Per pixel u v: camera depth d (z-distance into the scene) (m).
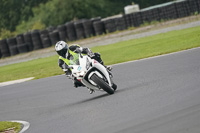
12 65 109.19
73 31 137.25
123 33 120.56
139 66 53.22
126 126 24.00
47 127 30.47
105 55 79.62
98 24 132.62
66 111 35.25
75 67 35.94
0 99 54.00
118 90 38.72
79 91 45.78
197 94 27.81
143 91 34.50
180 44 66.69
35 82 63.41
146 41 87.25
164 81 37.03
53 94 47.94
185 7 121.69
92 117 29.23
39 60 104.62
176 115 23.53
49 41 140.38
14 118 39.12
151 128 22.22
